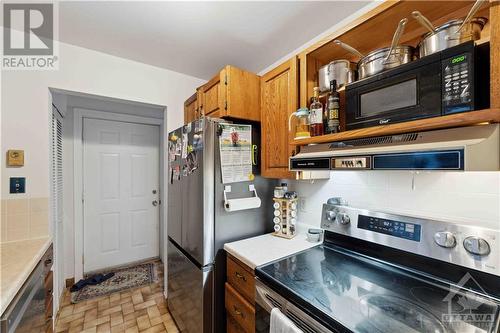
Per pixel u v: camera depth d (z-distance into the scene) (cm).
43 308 138
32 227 161
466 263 85
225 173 154
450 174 101
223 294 153
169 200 209
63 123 249
